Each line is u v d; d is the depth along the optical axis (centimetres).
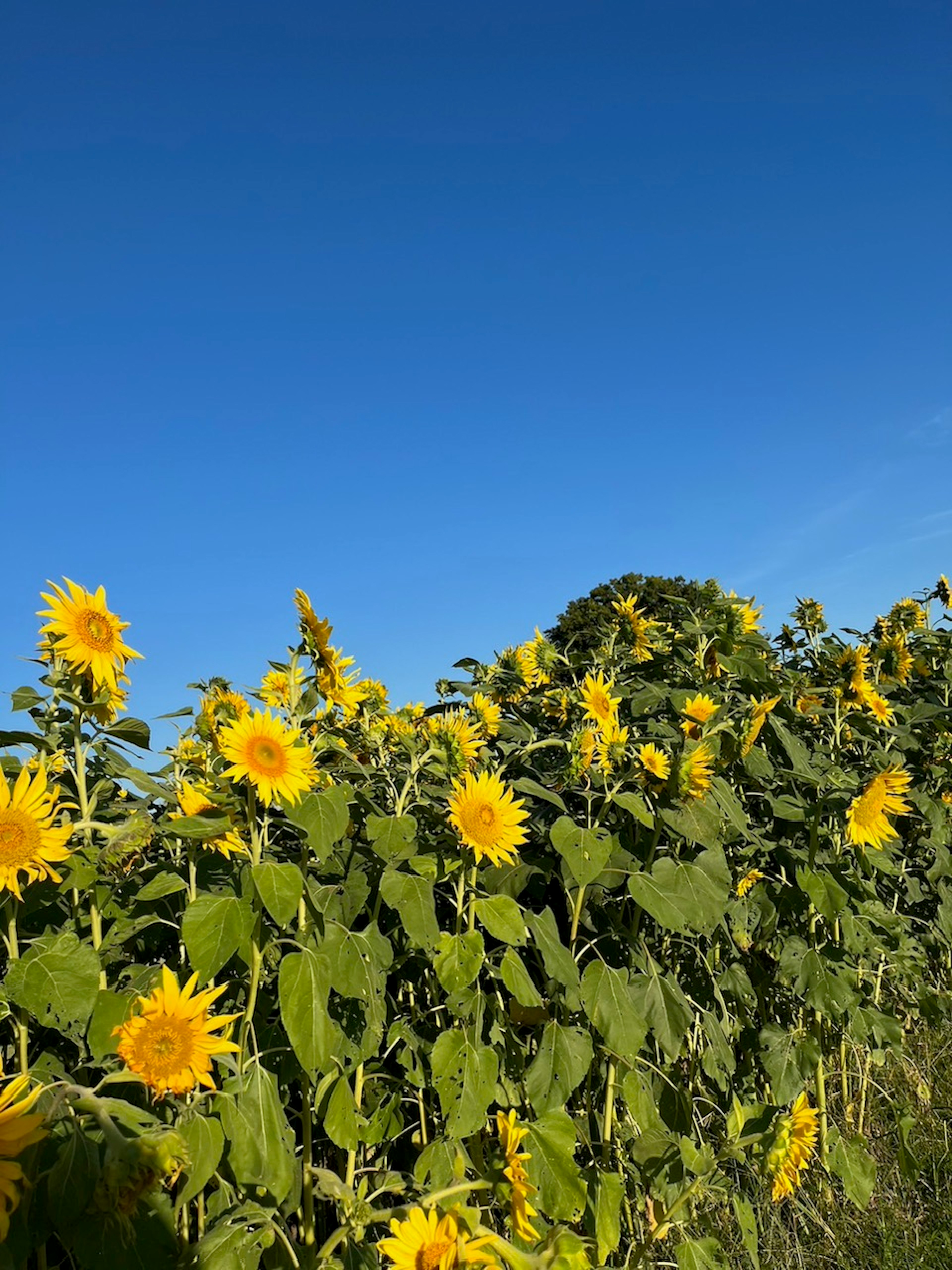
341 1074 276
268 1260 241
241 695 323
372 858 322
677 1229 321
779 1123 292
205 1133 226
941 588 660
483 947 283
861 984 420
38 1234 190
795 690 478
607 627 512
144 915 277
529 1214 229
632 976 326
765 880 418
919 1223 366
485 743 363
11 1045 259
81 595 253
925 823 505
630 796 336
